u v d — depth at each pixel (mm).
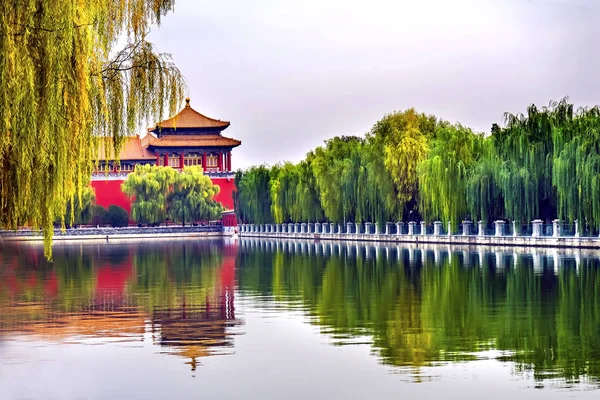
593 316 29438
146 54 23797
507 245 76500
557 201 69750
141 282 46938
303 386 19719
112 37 23797
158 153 198625
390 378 20438
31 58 19516
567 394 18703
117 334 27547
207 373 21250
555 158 66875
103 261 70125
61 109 20062
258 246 101438
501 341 24953
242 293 39656
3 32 18578
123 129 23469
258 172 140500
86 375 21203
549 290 37312
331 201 106125
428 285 41062
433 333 26562
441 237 86812
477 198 78125
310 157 119125
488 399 18391
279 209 125562
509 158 73438
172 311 33281
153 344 25484
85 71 20406
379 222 96938
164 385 20016
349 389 19391
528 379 20141
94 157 23078
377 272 50031
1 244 125312
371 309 32562
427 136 95625
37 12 19656
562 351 23328
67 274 54125
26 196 20250
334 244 97688
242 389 19531
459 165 81250
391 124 98188
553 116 72688
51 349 24828
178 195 161750
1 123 18656
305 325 28781
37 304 36219
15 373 21562
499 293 36688
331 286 42062
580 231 68438
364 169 98500
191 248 99438
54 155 20125
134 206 157625
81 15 20781
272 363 22328
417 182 91562
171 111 23828
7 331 28438
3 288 43844
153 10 24172
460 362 22156
